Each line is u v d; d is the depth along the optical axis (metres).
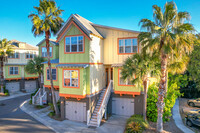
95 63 18.11
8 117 18.44
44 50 27.36
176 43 12.30
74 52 17.39
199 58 22.88
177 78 22.17
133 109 18.34
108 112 19.58
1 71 30.92
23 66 35.88
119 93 18.08
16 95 32.31
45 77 23.12
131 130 13.91
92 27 19.75
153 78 19.50
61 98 18.14
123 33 19.17
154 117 16.83
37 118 18.27
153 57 15.05
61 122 17.19
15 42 37.00
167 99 16.92
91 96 17.25
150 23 13.52
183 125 16.06
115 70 18.14
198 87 24.69
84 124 16.62
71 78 17.03
